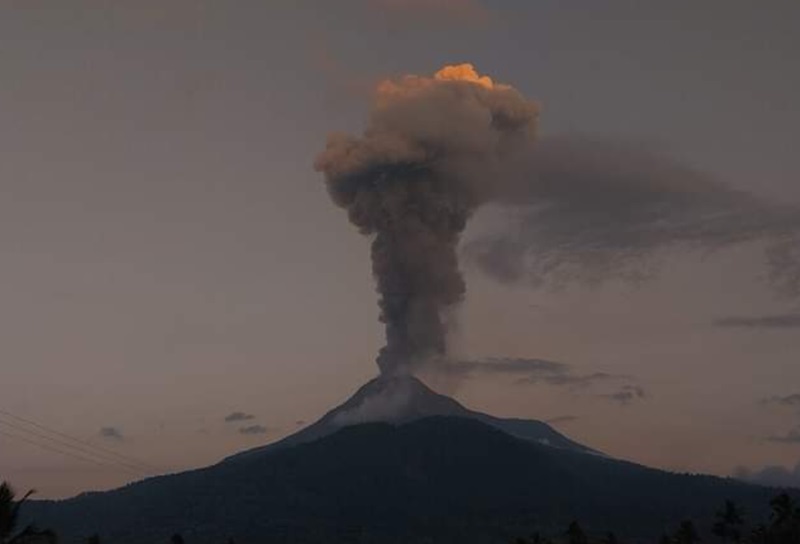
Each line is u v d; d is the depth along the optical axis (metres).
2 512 146.25
